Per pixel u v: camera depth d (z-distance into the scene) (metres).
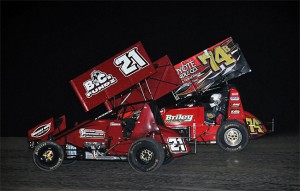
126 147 7.34
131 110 8.65
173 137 7.27
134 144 6.97
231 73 9.53
